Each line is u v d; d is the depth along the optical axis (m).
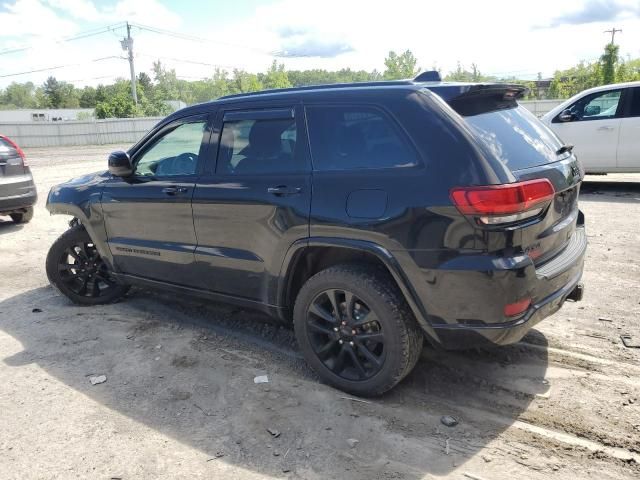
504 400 3.21
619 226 7.09
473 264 2.72
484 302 2.76
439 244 2.79
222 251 3.79
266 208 3.43
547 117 9.88
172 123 4.19
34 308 5.04
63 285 5.02
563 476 2.56
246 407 3.23
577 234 3.63
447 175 2.78
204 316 4.68
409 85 3.14
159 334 4.34
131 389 3.48
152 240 4.28
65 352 4.06
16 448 2.90
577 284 3.40
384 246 2.95
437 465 2.66
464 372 3.54
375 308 3.07
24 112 77.19
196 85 119.81
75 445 2.91
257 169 3.57
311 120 3.36
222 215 3.71
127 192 4.36
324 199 3.16
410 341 3.06
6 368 3.83
